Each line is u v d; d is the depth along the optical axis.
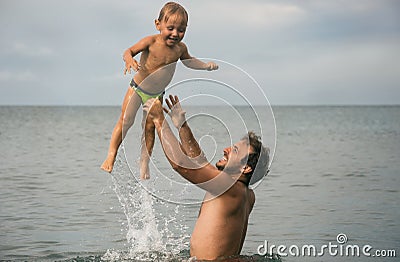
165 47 5.54
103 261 5.56
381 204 8.60
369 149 19.62
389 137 26.89
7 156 15.89
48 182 10.75
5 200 8.86
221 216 5.20
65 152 17.41
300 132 32.44
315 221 7.40
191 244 5.34
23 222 7.32
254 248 6.05
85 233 6.73
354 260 5.56
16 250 6.00
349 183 10.95
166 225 7.12
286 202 8.81
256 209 8.24
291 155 17.42
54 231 6.82
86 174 12.02
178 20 5.46
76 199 8.94
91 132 29.06
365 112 105.44
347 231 6.81
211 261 5.21
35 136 25.12
